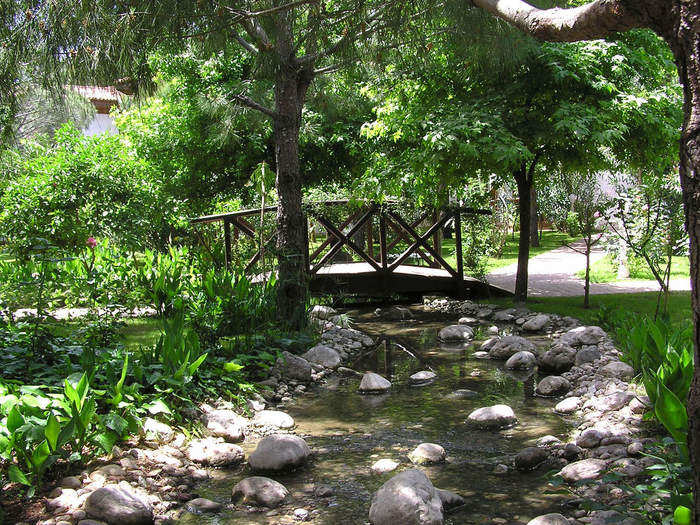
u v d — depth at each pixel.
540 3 5.12
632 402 4.26
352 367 6.40
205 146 11.91
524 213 9.12
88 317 5.80
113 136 11.62
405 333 8.16
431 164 7.95
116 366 4.48
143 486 3.32
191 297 6.98
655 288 10.34
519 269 9.24
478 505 3.15
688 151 1.80
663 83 8.88
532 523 2.79
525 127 7.92
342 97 8.55
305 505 3.20
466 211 10.45
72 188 10.27
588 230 8.64
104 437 3.48
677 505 2.38
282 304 7.07
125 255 8.42
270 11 3.91
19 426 3.14
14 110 4.57
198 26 4.28
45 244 4.98
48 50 4.10
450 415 4.70
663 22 1.90
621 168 9.13
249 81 7.43
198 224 11.21
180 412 4.45
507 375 5.84
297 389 5.52
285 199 7.07
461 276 10.50
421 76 8.48
